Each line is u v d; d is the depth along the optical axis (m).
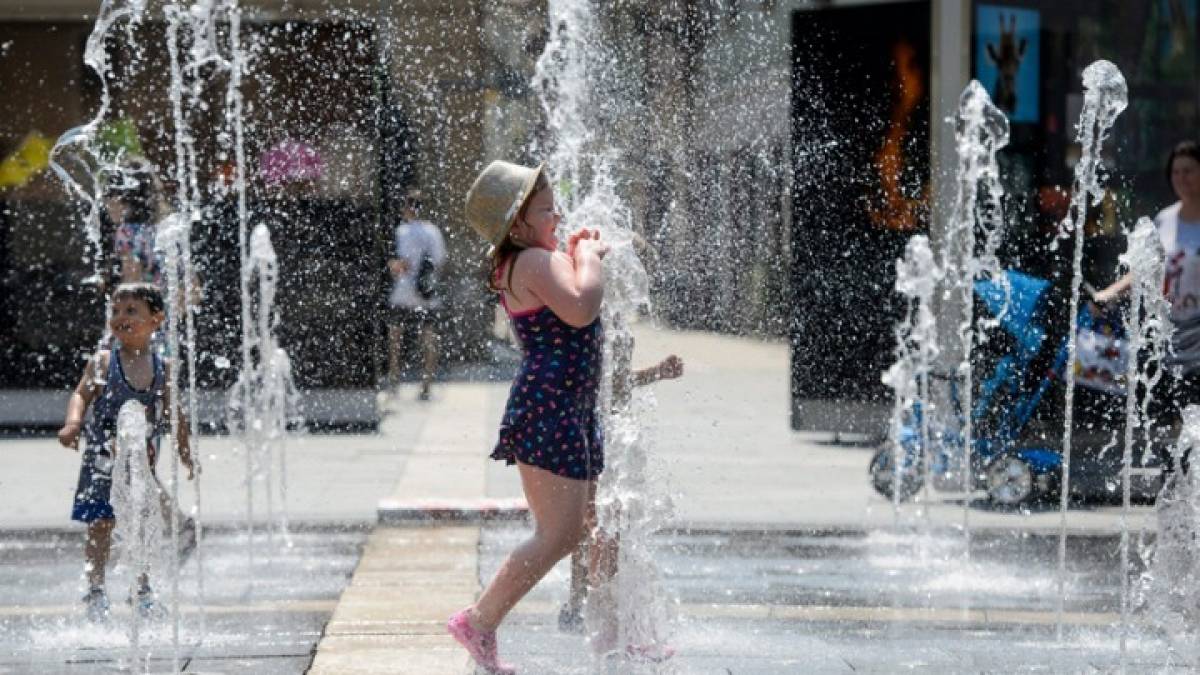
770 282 28.28
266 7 28.61
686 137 27.38
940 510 21.31
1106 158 27.38
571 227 14.80
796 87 27.36
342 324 29.81
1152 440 21.39
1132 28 27.20
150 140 29.97
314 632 13.77
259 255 29.88
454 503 20.23
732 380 31.53
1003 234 26.86
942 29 26.56
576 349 11.44
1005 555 18.14
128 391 14.79
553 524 11.44
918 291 25.69
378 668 11.97
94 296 32.59
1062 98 27.06
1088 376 21.62
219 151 29.80
